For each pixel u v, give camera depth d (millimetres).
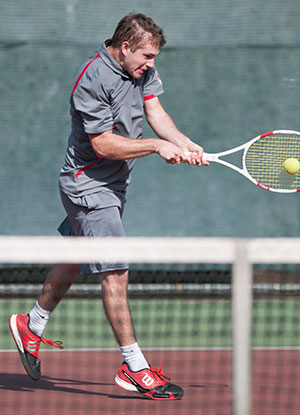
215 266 21656
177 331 17484
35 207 22719
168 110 23062
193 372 12812
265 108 23109
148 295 21500
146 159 22969
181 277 21547
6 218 22609
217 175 23016
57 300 11352
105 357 14430
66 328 17672
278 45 23125
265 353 14414
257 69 23125
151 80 11836
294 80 23125
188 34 23156
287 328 17781
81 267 11094
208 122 23016
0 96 22719
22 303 21016
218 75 23125
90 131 10672
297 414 9695
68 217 11602
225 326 18109
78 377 12438
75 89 10805
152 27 10578
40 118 22828
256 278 22312
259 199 23000
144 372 10695
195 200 22969
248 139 23062
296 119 23109
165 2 23234
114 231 11039
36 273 21828
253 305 20891
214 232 22953
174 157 10734
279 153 12734
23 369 13180
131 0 23156
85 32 22953
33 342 11359
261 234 22984
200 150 11633
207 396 10906
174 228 22922
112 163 11031
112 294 10680
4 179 22625
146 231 22906
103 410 10008
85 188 11008
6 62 22750
